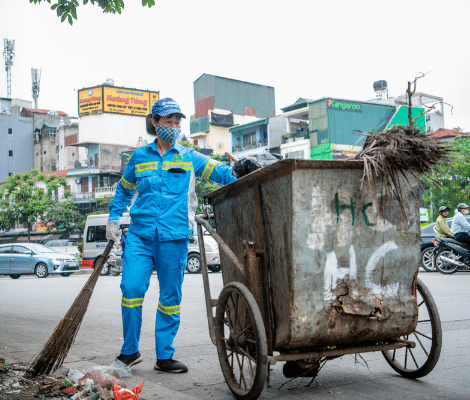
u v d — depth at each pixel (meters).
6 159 62.16
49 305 8.52
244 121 52.91
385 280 2.95
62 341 3.48
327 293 2.80
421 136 2.95
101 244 20.03
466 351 4.23
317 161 2.70
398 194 2.94
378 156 2.82
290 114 40.12
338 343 2.93
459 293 8.18
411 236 2.99
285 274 2.79
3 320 6.69
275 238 2.87
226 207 3.45
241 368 3.13
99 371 3.33
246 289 2.93
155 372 3.72
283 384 3.33
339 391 3.17
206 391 3.22
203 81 52.97
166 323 3.72
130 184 3.83
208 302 3.54
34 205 43.66
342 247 2.82
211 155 42.56
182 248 3.65
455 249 11.67
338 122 37.03
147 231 3.58
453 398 2.99
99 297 9.62
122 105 56.06
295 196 2.70
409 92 3.29
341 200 2.81
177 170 3.63
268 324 2.92
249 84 54.72
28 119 63.78
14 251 19.50
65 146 59.28
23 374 3.52
